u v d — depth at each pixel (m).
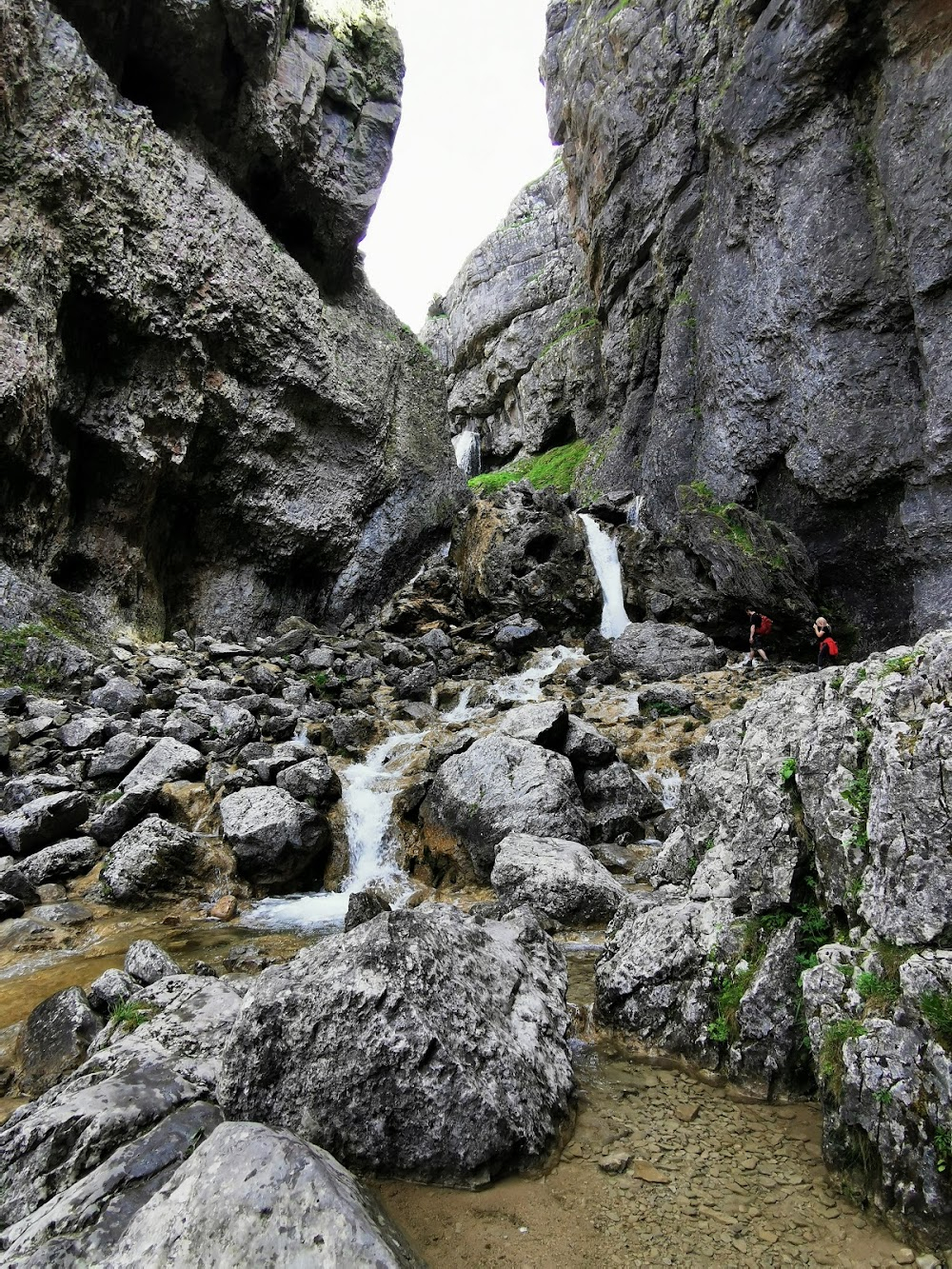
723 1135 3.43
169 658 13.55
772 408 16.94
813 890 4.16
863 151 15.23
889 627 15.09
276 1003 3.34
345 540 19.30
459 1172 3.07
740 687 13.63
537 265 36.38
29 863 7.51
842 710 4.31
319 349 17.88
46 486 12.41
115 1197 2.64
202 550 16.81
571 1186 3.09
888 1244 2.71
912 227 13.55
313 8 18.41
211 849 7.92
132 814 8.26
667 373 20.78
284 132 17.12
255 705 11.95
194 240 14.58
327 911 7.40
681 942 4.36
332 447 18.89
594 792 9.05
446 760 9.02
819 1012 3.38
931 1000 2.95
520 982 4.09
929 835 3.38
